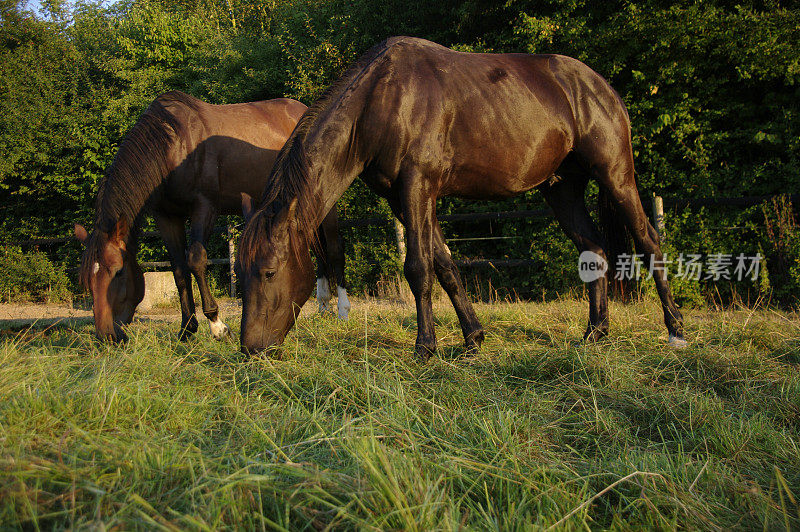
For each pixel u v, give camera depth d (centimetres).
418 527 118
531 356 296
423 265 301
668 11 536
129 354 284
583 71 348
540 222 636
